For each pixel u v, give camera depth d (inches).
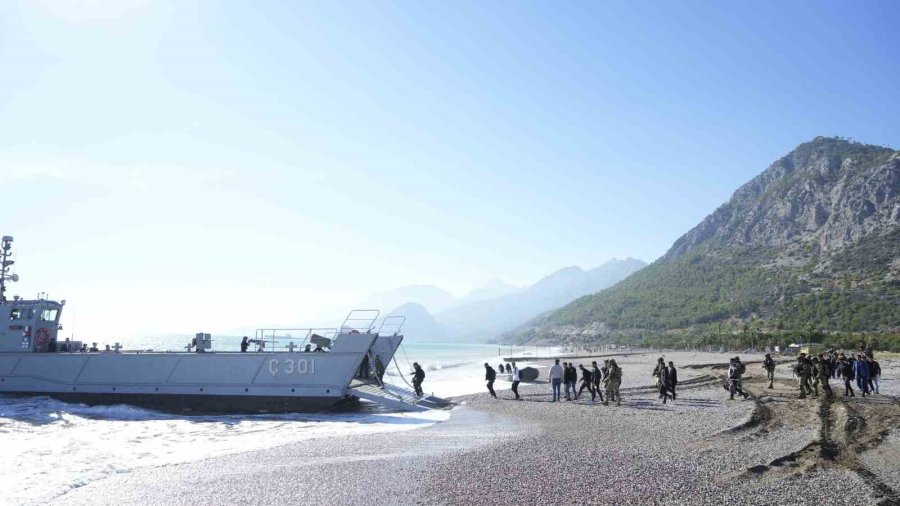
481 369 3299.7
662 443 711.7
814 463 586.9
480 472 574.6
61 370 1210.0
